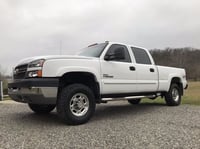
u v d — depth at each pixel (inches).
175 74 332.2
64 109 202.8
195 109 296.0
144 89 277.1
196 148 141.2
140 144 149.6
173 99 330.0
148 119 231.1
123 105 359.9
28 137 169.3
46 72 196.9
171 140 157.5
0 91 539.2
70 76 217.5
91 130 188.1
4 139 165.0
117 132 180.1
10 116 259.1
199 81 1606.8
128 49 271.6
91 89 231.8
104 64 235.6
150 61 298.0
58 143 153.8
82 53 261.9
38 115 265.1
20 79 212.7
